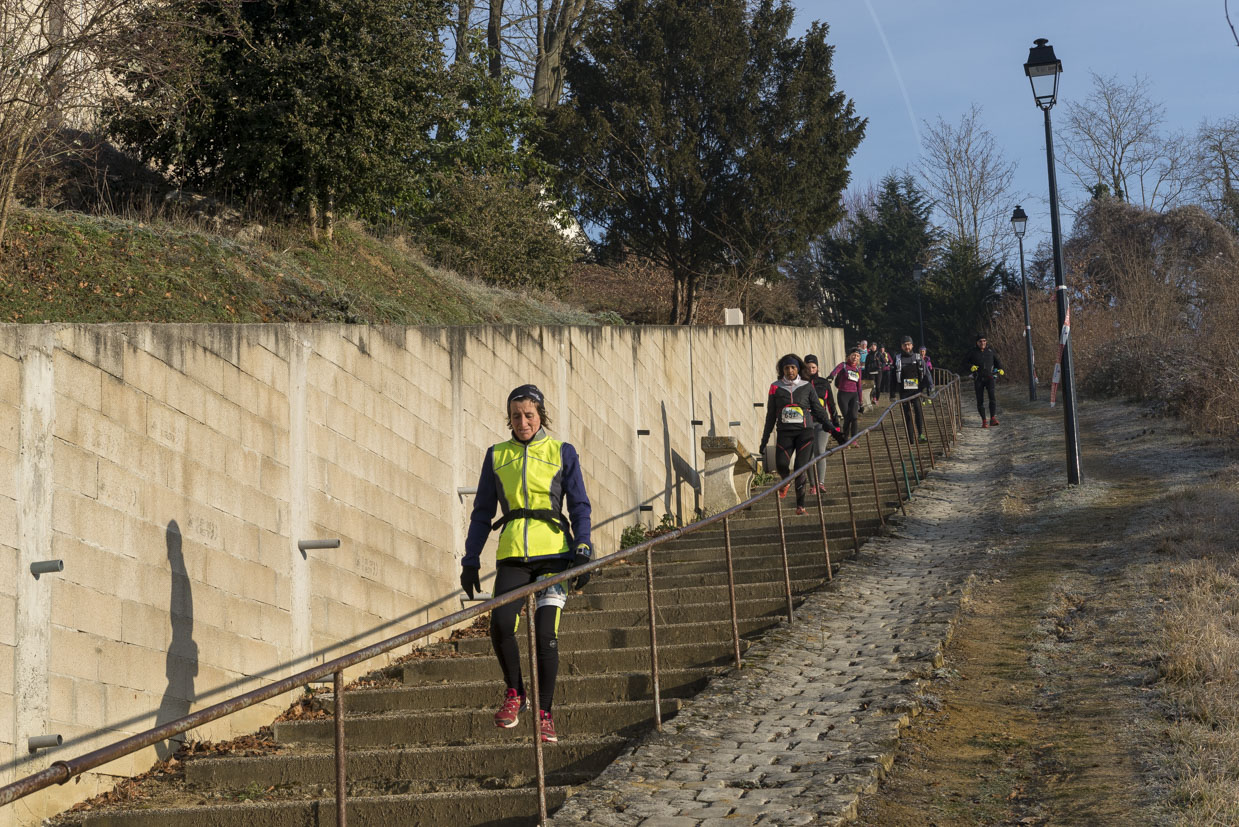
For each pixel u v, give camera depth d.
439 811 5.51
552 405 12.68
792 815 4.86
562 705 7.10
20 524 5.66
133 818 5.70
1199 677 6.73
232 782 6.39
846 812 4.91
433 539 9.92
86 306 9.70
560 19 32.06
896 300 56.75
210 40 14.03
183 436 6.94
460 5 28.55
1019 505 13.84
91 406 6.20
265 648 7.61
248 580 7.47
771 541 12.91
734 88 28.95
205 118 13.71
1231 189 35.78
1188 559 9.71
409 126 15.18
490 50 22.59
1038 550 11.19
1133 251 34.50
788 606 8.88
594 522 13.56
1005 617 8.87
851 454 19.20
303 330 8.27
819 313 60.25
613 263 31.56
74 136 13.27
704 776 5.46
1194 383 18.34
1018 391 34.28
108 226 11.45
